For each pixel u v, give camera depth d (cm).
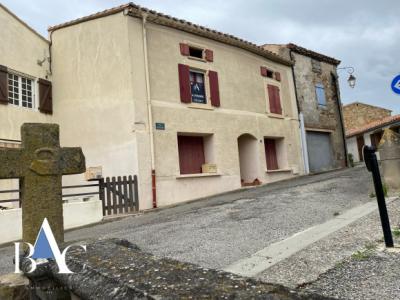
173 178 1283
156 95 1290
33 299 234
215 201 1149
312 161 1975
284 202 872
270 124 1747
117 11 1254
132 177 1191
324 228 535
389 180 745
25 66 1247
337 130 2198
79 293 175
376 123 2900
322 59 2184
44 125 298
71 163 305
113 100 1245
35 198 290
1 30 1171
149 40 1305
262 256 434
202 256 486
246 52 1688
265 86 1762
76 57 1327
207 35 1487
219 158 1459
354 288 317
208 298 129
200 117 1416
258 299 125
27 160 289
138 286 147
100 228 906
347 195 851
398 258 377
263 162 1658
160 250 546
